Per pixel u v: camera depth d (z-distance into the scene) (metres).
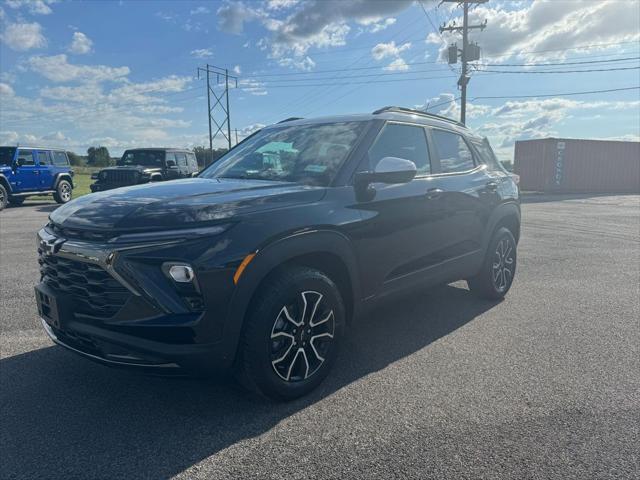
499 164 5.25
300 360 2.85
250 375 2.62
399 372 3.24
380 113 3.79
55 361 3.39
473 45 26.11
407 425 2.57
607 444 2.40
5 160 15.48
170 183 3.34
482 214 4.52
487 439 2.44
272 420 2.64
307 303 2.82
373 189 3.23
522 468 2.21
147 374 2.47
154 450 2.35
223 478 2.15
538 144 27.70
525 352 3.60
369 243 3.22
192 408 2.77
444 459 2.27
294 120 4.29
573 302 4.96
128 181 13.43
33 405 2.79
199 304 2.40
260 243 2.53
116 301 2.46
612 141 28.59
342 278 3.18
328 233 2.89
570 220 13.19
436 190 3.88
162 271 2.39
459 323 4.27
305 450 2.35
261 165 3.65
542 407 2.76
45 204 17.70
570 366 3.34
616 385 3.04
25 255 7.20
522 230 10.98
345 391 2.97
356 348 3.68
